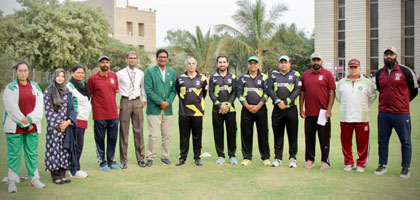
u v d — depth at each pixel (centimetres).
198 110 615
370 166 598
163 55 616
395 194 453
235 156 638
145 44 4441
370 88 562
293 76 594
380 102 552
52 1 2531
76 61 2589
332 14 2209
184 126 617
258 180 519
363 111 556
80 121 550
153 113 614
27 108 487
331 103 577
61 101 511
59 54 2455
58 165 505
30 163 494
